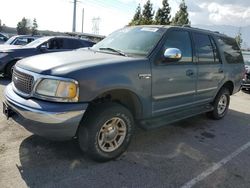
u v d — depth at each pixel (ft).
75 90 10.73
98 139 11.80
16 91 11.96
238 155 14.55
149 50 13.78
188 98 16.37
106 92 11.91
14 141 13.60
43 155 12.47
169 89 14.60
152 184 11.02
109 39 16.25
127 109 12.58
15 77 12.38
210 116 20.81
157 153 13.82
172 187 10.94
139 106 13.29
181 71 15.16
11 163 11.60
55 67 11.16
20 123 11.48
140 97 13.03
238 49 22.06
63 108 10.53
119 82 11.86
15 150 12.72
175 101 15.37
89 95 11.03
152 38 14.48
